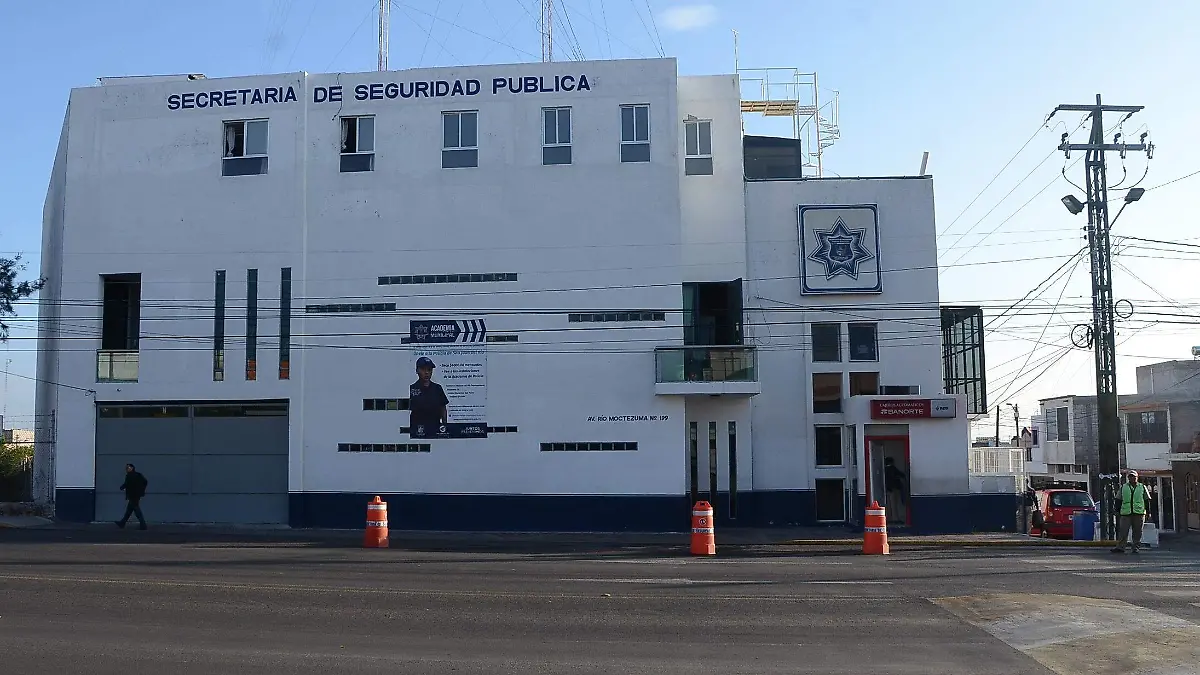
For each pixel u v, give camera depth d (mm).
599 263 29422
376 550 21906
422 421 29312
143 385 30172
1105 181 27406
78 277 30609
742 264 30578
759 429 30656
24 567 17344
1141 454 48688
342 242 30000
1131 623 12609
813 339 31094
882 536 22312
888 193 31250
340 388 29672
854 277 30875
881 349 30812
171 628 11836
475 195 29844
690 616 12977
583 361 29188
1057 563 20125
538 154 29828
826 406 30906
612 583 16047
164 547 21906
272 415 30094
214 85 30719
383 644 11062
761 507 30391
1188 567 19312
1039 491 36844
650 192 29531
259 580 15961
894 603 14125
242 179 30406
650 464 28797
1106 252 27406
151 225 30531
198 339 30141
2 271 33094
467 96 30109
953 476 29172
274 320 29969
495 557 20453
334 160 30219
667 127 29703
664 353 28891
